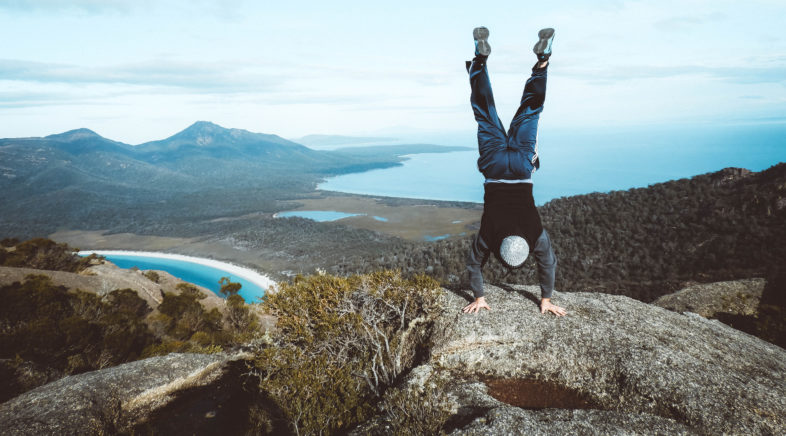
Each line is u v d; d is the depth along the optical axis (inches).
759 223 2945.4
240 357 262.5
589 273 3287.4
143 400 221.8
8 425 180.2
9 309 615.2
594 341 170.9
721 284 899.4
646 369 149.0
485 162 137.9
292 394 161.6
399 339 187.9
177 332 846.5
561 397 152.2
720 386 139.6
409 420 129.4
